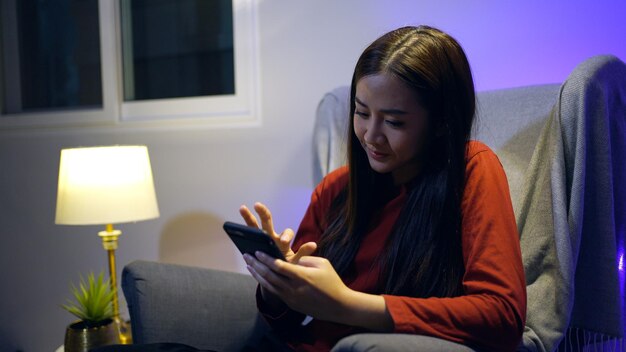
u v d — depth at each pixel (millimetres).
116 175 1784
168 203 2268
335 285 959
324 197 1372
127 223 2338
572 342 1291
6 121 2484
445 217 1078
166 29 2348
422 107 1047
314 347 1200
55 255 2451
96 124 2355
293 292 964
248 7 2109
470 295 956
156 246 2297
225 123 2160
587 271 1252
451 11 1815
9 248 2516
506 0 1748
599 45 1652
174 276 1352
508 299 933
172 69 2344
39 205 2453
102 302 1688
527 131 1388
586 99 1213
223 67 2268
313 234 1355
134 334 1333
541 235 1226
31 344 2514
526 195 1288
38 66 2541
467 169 1097
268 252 978
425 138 1086
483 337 923
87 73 2461
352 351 853
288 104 2064
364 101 1068
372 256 1183
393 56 1041
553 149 1229
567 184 1231
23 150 2459
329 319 973
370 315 949
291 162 2074
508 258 978
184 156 2232
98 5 2387
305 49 2027
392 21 1899
